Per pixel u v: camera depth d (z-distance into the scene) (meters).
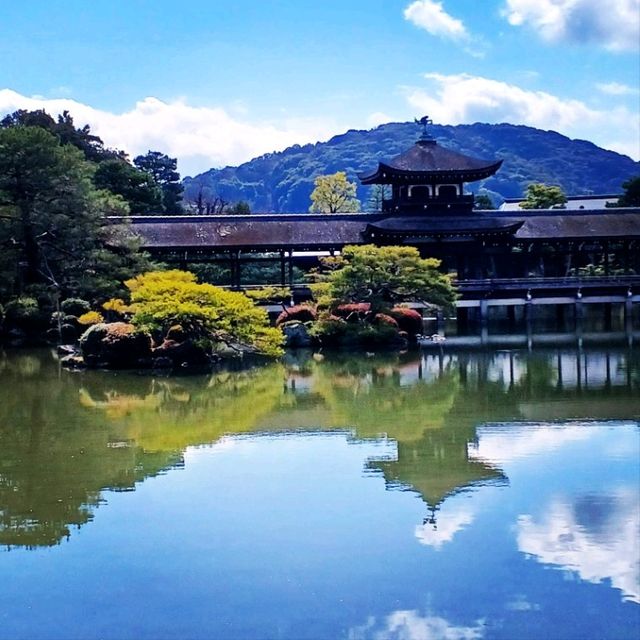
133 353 43.59
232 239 65.62
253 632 13.94
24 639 13.80
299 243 66.25
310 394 35.62
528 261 73.38
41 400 34.47
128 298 55.72
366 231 67.88
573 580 15.67
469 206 75.19
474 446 25.20
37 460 24.11
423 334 60.44
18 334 56.44
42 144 55.91
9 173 56.44
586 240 71.06
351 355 49.53
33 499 20.42
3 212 57.38
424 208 74.62
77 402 33.97
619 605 14.73
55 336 56.44
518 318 79.06
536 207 114.44
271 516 18.98
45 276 58.28
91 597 15.20
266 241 65.75
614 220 73.44
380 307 53.53
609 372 41.25
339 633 13.88
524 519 18.66
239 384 38.62
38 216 56.88
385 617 14.39
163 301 43.00
